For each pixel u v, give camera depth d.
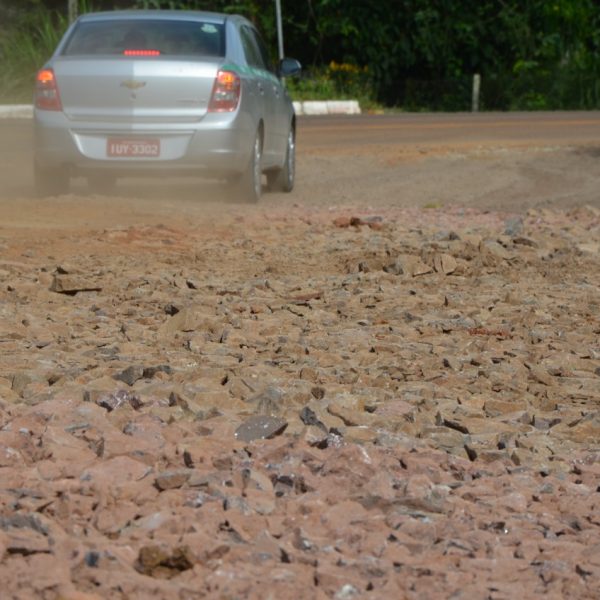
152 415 6.64
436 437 6.71
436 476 5.91
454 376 8.23
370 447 6.31
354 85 55.44
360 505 5.31
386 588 4.47
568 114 43.91
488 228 17.12
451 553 4.89
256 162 19.47
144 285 11.75
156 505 5.23
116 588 4.31
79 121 18.64
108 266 12.80
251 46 20.56
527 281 12.93
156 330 9.63
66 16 51.47
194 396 7.18
